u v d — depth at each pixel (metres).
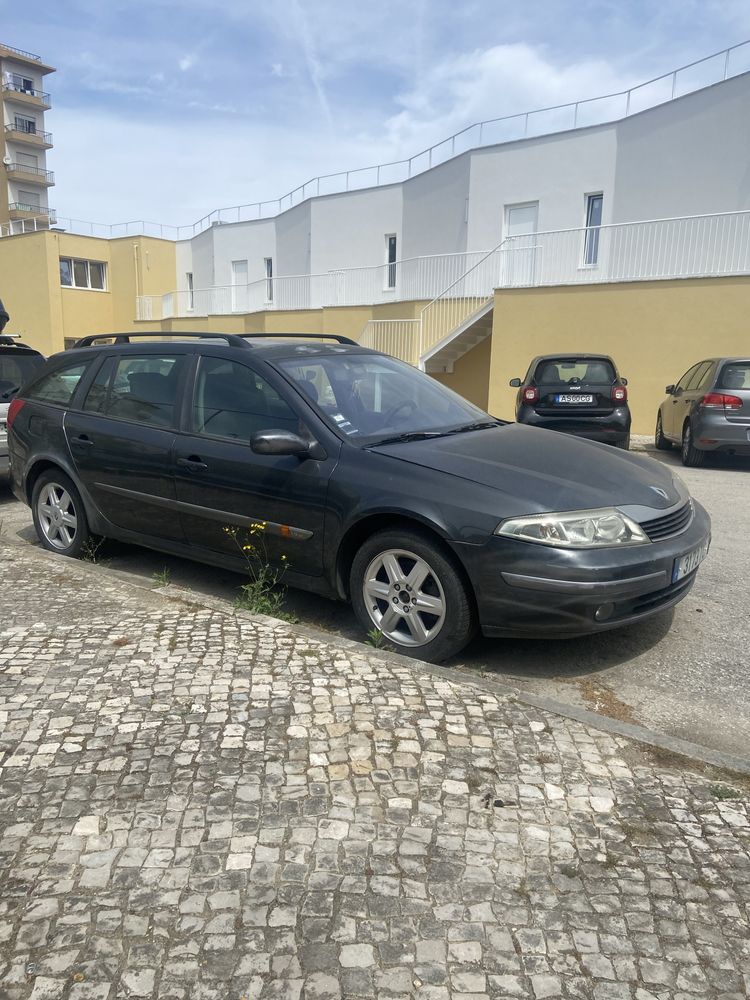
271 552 4.26
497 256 18.09
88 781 2.63
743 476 9.69
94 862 2.26
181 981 1.88
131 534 5.05
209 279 29.88
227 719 3.02
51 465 5.51
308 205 24.38
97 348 5.41
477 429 4.55
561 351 14.54
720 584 5.11
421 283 20.59
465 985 1.88
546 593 3.38
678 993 1.87
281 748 2.83
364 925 2.05
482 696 3.23
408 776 2.68
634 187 16.81
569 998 1.85
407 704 3.15
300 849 2.32
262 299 26.83
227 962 1.93
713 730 3.23
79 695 3.20
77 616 4.07
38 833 2.38
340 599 4.12
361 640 4.08
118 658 3.55
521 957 1.96
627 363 13.91
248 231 27.80
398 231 22.17
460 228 19.80
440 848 2.34
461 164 19.48
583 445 4.39
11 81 55.91
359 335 20.17
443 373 18.88
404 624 3.87
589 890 2.18
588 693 3.55
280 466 4.13
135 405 5.00
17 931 2.02
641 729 2.98
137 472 4.83
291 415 4.21
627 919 2.08
